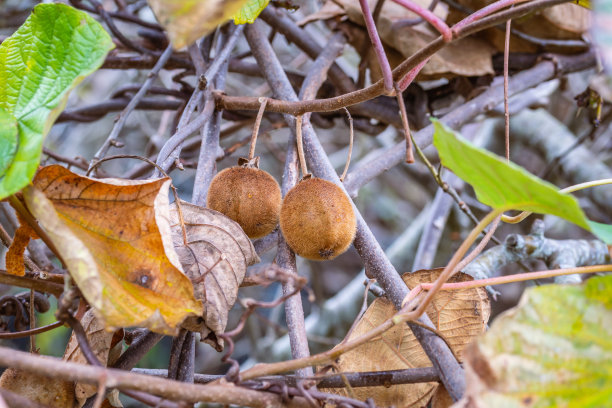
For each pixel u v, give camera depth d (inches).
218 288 16.8
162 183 16.3
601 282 14.7
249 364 37.3
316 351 36.4
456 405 14.3
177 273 15.8
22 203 16.0
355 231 17.6
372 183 56.4
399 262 39.8
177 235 17.2
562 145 37.2
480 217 35.7
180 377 17.0
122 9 24.8
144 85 22.2
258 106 19.0
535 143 38.1
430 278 17.9
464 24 16.4
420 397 17.3
